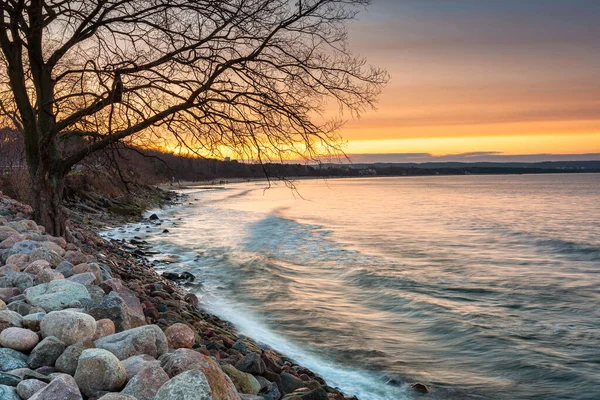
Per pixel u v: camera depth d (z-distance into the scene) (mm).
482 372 9789
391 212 57594
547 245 30016
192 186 152000
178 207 58250
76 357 4062
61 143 10781
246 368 6504
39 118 10102
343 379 9023
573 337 12047
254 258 21562
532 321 13422
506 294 16562
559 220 48250
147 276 14031
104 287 6543
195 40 7938
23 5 8617
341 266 20734
